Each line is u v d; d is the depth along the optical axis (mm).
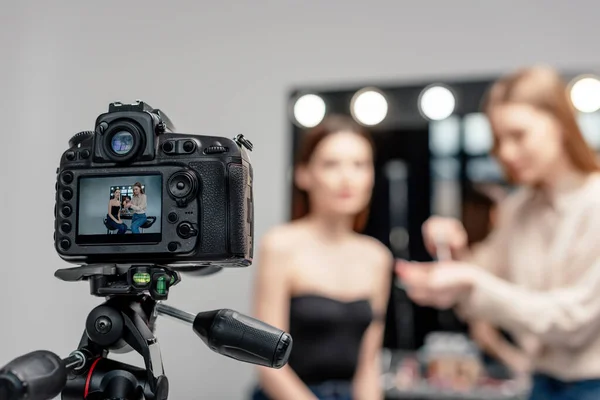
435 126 2172
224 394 2137
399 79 2227
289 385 1771
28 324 2295
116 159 703
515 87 1719
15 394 545
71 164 722
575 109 2123
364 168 2025
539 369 1689
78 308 2299
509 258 1822
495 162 2094
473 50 2207
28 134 2379
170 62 2354
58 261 2320
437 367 2035
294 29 2307
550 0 2180
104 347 702
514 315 1560
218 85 2320
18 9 2426
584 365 1554
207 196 697
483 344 2029
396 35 2248
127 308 709
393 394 2025
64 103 2387
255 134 2281
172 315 754
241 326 703
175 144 704
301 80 2281
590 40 2150
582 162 1642
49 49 2408
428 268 2068
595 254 1548
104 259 719
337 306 1834
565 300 1529
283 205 2193
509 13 2197
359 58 2260
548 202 1682
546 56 2164
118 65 2379
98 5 2406
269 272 1835
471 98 2178
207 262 722
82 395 675
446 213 2094
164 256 701
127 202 705
